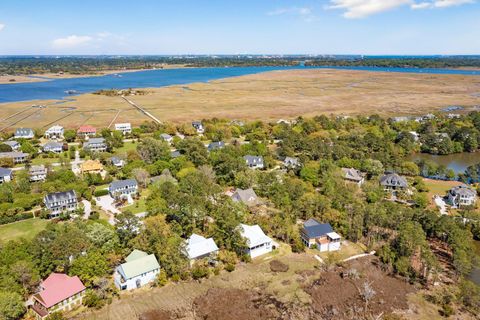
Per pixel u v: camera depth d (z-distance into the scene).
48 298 58.28
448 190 111.88
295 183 103.19
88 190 103.31
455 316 60.12
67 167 122.81
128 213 76.12
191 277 69.25
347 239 84.44
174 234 76.38
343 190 100.25
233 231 76.75
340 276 70.50
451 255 76.62
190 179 100.25
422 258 72.31
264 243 77.50
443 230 80.19
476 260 70.62
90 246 68.94
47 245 66.69
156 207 86.44
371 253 78.62
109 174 119.00
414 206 99.31
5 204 90.56
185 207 82.69
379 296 64.75
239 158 119.75
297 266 73.56
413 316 60.06
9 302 55.22
